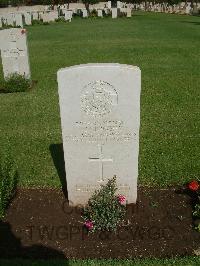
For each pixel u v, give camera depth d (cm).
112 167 159
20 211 164
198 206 156
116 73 140
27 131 251
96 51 526
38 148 227
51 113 284
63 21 920
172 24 818
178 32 691
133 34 674
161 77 380
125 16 1007
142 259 135
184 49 530
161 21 885
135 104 145
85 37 654
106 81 141
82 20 945
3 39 350
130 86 142
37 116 278
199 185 170
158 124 257
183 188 178
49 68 434
